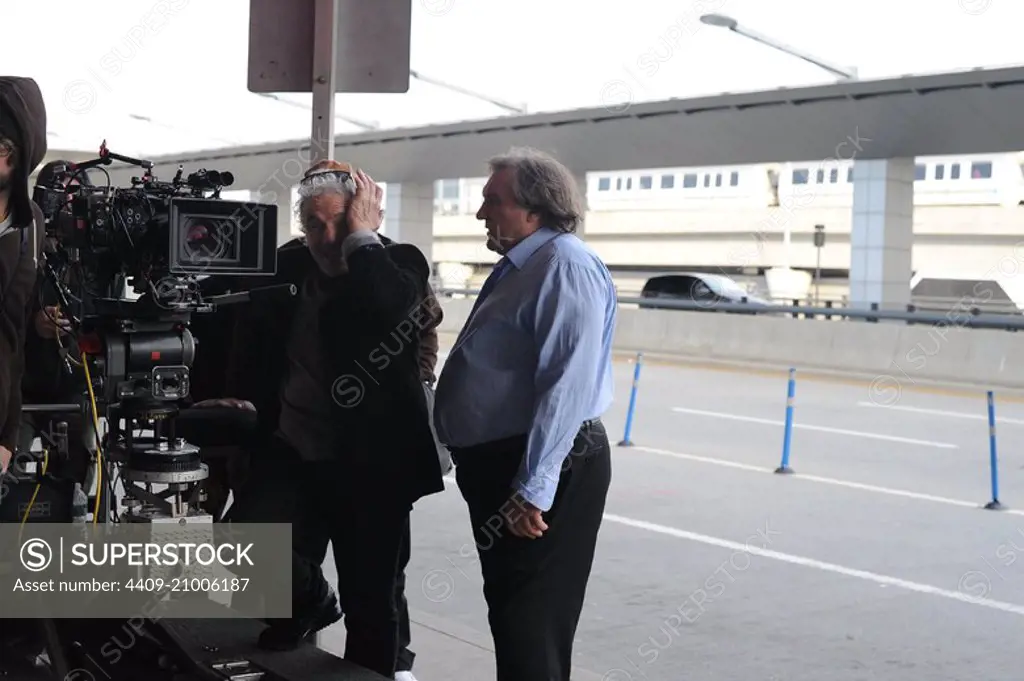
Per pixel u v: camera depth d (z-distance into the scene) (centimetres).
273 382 386
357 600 374
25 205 333
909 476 945
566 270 302
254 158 2770
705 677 475
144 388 315
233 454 424
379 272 357
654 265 4959
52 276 344
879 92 1819
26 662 374
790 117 1980
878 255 2194
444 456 374
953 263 4112
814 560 666
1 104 321
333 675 358
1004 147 1848
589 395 300
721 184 4688
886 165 2153
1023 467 995
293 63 421
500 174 317
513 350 311
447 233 5241
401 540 391
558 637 316
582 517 316
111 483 338
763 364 1973
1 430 344
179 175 322
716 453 1052
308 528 383
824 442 1127
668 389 1602
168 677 347
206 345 412
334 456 370
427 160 2728
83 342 321
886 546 702
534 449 298
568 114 2245
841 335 1877
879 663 493
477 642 493
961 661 497
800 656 502
